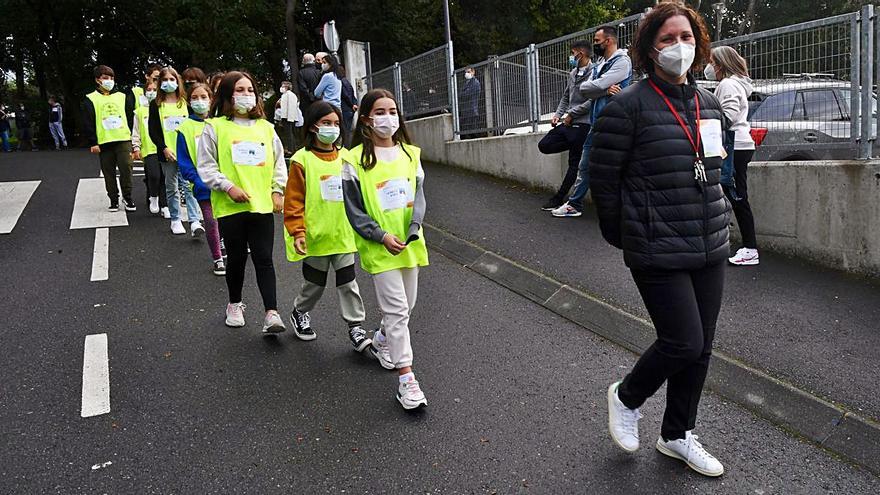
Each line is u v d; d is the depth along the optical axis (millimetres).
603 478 3201
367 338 4648
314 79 11867
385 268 3760
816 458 3385
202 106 5676
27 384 4117
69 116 28312
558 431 3602
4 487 3135
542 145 7527
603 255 6176
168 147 7309
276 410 3826
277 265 6547
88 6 26172
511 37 27828
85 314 5262
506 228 7207
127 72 28906
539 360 4449
